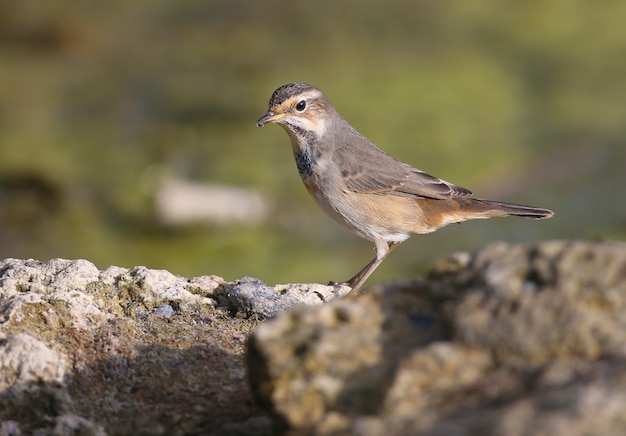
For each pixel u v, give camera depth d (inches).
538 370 169.8
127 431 220.7
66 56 930.7
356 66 884.6
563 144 754.2
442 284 194.2
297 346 186.7
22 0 1016.2
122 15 1027.3
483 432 155.9
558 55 924.6
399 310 191.5
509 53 922.1
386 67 878.4
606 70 889.5
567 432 151.4
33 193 693.3
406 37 951.6
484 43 944.3
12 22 977.5
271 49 932.0
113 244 639.8
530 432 152.7
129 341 256.1
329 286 320.5
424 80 849.5
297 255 629.6
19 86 866.8
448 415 166.4
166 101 837.8
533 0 1047.6
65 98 848.3
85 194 698.2
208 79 878.4
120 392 235.6
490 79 858.8
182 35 973.8
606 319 173.2
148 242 645.3
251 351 190.4
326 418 174.9
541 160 730.2
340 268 614.2
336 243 649.6
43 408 223.5
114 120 812.6
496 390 169.0
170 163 734.5
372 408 176.6
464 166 713.0
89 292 281.6
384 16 1007.0
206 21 1011.3
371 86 835.4
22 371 226.4
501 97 829.2
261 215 676.7
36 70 901.2
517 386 168.4
